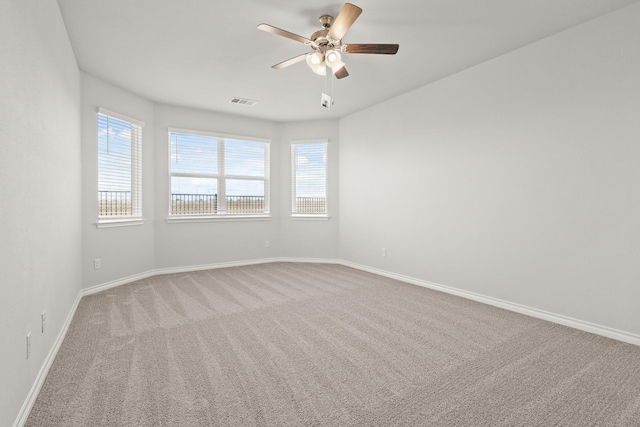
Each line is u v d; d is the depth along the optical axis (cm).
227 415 165
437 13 257
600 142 263
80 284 355
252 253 565
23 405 161
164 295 373
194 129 505
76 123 327
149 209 464
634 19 244
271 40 297
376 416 165
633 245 248
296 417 164
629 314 251
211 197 529
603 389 189
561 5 247
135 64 345
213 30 280
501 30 283
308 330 275
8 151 144
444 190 391
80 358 224
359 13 218
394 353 234
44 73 204
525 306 315
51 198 221
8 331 143
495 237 339
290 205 587
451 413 168
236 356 228
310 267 536
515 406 174
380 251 485
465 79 364
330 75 378
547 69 295
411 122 432
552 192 293
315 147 579
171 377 200
